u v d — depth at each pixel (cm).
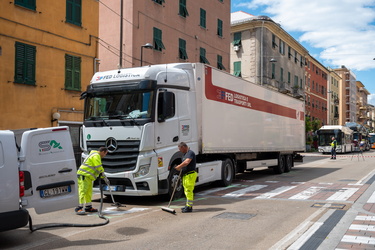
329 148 4162
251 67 4234
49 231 689
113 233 670
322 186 1298
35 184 650
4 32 1486
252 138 1486
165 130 983
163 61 2547
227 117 1282
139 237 641
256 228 696
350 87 9888
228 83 1300
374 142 7275
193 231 677
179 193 1043
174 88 1025
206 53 3056
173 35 2653
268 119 1662
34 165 652
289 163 1962
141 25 2356
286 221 752
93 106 1025
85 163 867
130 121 946
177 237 638
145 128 930
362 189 1203
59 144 695
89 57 1872
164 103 962
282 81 4703
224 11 3353
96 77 1043
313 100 6266
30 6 1587
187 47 2811
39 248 582
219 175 1251
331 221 743
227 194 1121
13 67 1516
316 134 4306
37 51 1616
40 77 1625
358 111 11375
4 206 581
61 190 689
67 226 725
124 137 951
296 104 2078
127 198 1077
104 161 976
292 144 1983
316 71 6456
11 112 1508
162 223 746
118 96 991
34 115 1597
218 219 775
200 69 1133
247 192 1162
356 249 554
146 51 2389
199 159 1182
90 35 1875
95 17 1912
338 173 1811
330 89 7425
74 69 1788
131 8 2288
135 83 965
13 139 607
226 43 3375
